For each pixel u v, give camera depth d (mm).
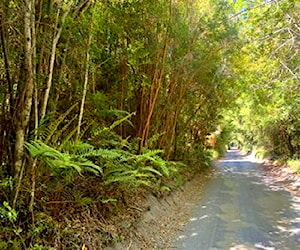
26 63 2920
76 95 4527
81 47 4414
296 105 12359
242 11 8016
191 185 10836
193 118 12984
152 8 5738
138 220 5102
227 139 29266
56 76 3902
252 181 12773
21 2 2916
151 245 4738
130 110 6691
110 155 3879
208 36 7922
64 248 3266
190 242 5055
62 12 3652
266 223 6176
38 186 3336
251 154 31203
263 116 16453
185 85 8680
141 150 6289
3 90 3102
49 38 3350
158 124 7746
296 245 4914
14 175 2900
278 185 11570
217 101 12609
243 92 12898
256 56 9375
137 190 5941
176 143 10977
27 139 3043
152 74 6539
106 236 3973
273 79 9836
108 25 5367
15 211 2725
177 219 6465
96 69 5312
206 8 7551
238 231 5645
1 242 2658
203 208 7613
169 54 7090
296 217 6645
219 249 4730
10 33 3078
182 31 6520
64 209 3807
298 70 8906
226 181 12859
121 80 5938
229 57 9758
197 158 14875
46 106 3604
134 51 5688
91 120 4930
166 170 5387
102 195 4559
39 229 2977
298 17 7672
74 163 3248
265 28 8336
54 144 3568
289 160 15852
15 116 2961
